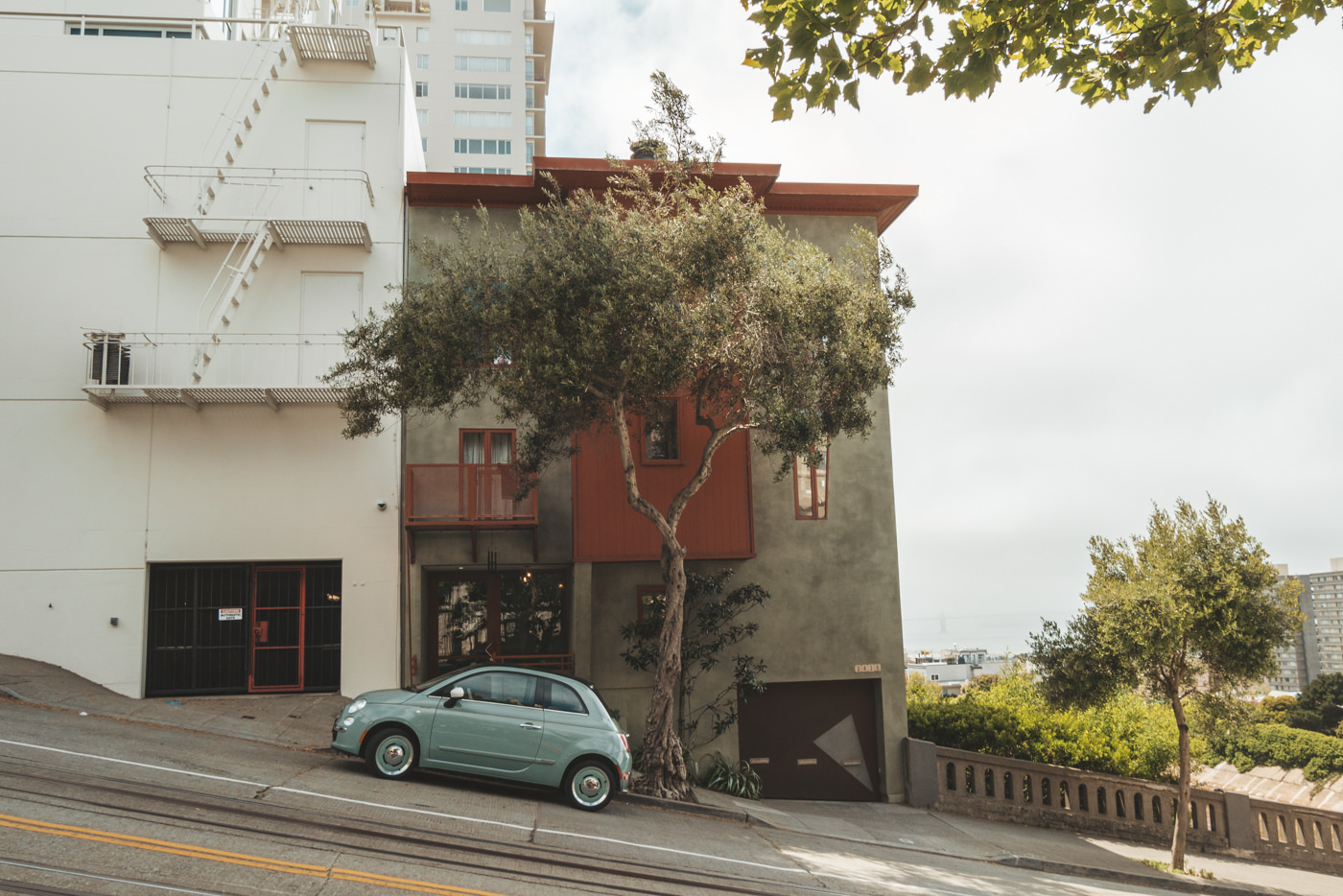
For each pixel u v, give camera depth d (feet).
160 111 55.77
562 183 57.11
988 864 42.29
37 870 21.12
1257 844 57.16
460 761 35.96
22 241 53.62
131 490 52.54
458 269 44.57
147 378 53.26
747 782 53.36
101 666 50.67
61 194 54.34
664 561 46.91
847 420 46.83
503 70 219.20
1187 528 50.57
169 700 50.47
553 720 36.91
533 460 49.75
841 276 46.85
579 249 43.39
